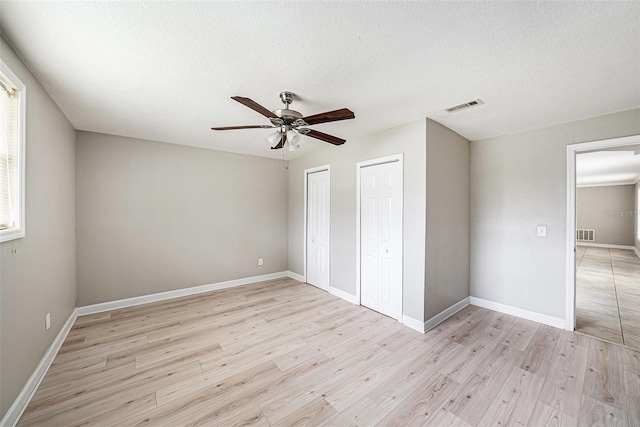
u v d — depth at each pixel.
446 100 2.41
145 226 3.71
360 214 3.63
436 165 3.01
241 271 4.61
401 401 1.83
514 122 2.96
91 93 2.29
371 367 2.22
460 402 1.82
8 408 1.59
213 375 2.12
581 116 2.75
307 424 1.63
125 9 1.33
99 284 3.38
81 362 2.28
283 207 5.13
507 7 1.31
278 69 1.91
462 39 1.56
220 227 4.37
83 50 1.68
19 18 1.38
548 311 3.04
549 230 3.04
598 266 6.15
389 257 3.25
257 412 1.73
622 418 1.68
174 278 3.95
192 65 1.86
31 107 1.94
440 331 2.88
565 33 1.49
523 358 2.35
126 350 2.48
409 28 1.47
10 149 1.71
